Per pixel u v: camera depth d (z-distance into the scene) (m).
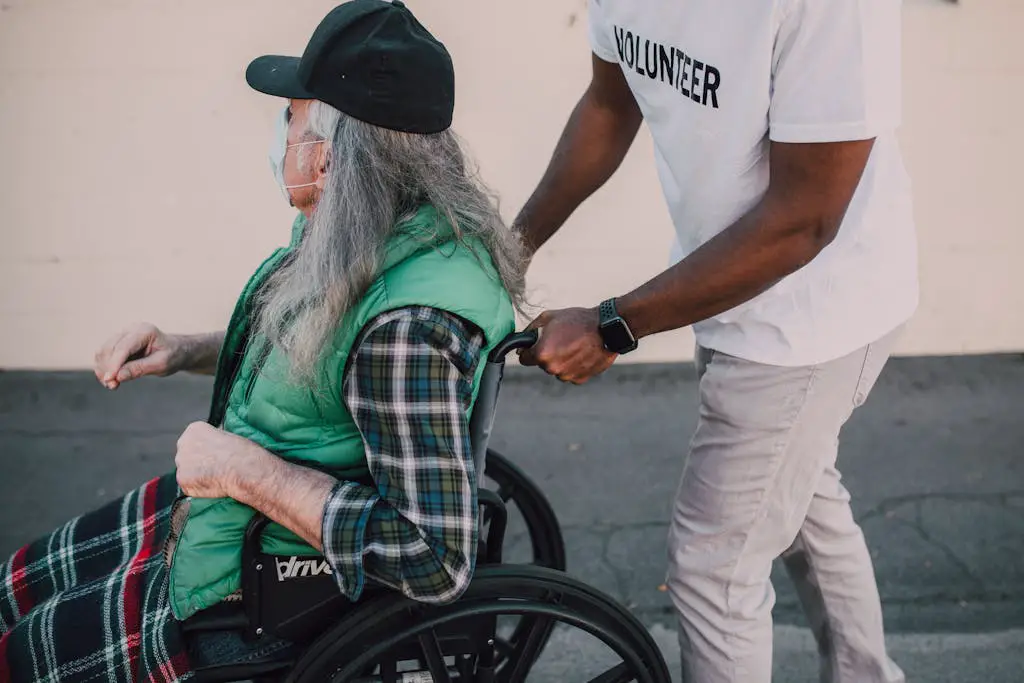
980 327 3.75
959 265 3.67
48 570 1.80
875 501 3.10
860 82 1.49
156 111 3.36
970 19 3.38
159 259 3.53
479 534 1.72
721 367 1.84
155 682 1.57
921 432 3.40
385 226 1.48
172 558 1.62
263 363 1.65
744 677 1.93
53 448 3.26
